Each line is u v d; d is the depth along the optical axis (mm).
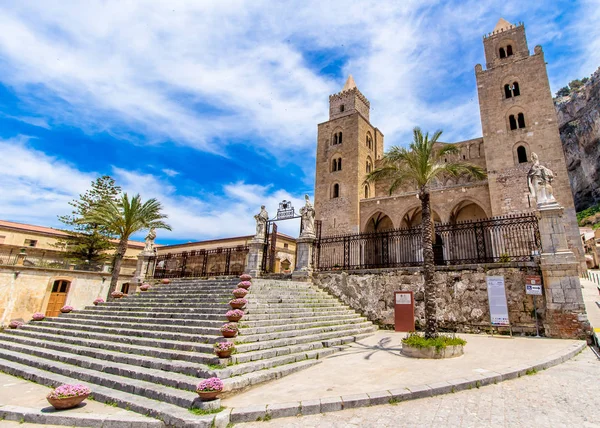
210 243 43188
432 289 11320
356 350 11539
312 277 19438
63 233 40125
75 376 9414
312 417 6324
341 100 45375
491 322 13883
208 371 7840
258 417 6383
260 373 8289
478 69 34594
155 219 28891
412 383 7469
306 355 10234
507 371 7957
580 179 63031
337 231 38875
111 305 17297
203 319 12219
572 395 6574
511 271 14062
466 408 6215
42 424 6820
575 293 12414
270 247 23734
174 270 30297
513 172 29969
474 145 36469
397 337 13938
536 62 31688
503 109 32188
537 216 13711
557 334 12484
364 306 17172
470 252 20062
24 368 10727
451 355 9898
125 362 9781
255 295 14086
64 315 16797
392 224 35969
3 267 25188
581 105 63156
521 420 5586
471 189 31484
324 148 43969
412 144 12836
